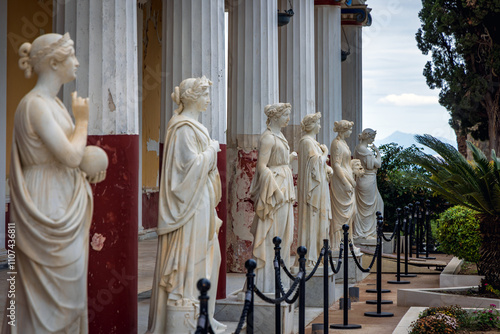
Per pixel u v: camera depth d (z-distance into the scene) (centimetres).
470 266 1394
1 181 1123
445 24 2109
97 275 607
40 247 425
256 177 859
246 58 1156
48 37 442
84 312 456
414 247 1862
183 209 630
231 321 819
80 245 443
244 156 1161
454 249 1277
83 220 448
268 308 813
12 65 1180
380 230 1038
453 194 1160
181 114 657
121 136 614
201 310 426
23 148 434
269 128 872
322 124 1689
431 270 1524
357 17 2072
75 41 611
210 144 651
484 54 2127
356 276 1356
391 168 1988
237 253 1171
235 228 1171
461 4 2116
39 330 430
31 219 425
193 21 865
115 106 612
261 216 845
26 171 436
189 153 632
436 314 883
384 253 1662
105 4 611
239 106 1162
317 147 1088
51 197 432
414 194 1964
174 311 624
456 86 2145
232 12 1167
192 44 864
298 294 721
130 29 632
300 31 1418
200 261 636
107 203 608
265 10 1163
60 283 432
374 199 1694
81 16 611
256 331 816
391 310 1070
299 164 1088
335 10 1706
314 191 1073
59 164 440
